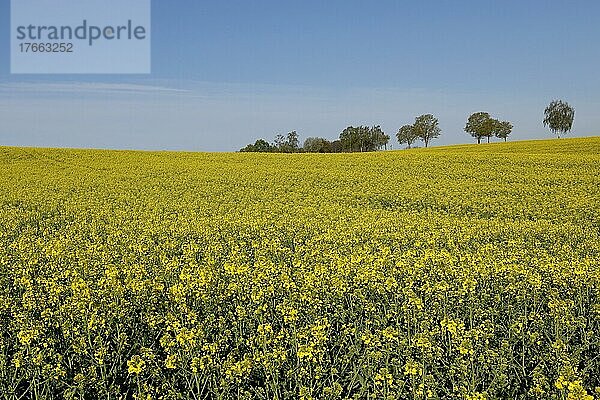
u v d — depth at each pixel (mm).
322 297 9273
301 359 6910
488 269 10703
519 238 15828
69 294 9477
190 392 6570
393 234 15953
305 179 34125
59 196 26344
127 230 16906
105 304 8422
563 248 14234
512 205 23734
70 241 14594
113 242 14703
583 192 27547
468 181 32344
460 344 6926
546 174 34188
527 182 31703
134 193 28141
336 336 7863
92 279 10516
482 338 7410
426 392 6180
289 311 8039
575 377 6000
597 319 8445
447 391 6238
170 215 20734
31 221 19984
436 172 36875
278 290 9477
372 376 6582
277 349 6883
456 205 24500
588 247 14859
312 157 48750
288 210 22438
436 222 19453
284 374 6887
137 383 6402
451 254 12695
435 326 7949
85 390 6438
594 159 40906
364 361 6941
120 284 9227
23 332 6930
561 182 31281
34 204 23625
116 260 12477
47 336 7637
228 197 26703
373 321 8258
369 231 16719
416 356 7082
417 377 6434
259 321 8227
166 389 6473
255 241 15430
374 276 9859
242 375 6504
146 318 8305
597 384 6801
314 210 22281
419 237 15930
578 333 8156
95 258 12312
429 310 8539
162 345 7062
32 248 13477
